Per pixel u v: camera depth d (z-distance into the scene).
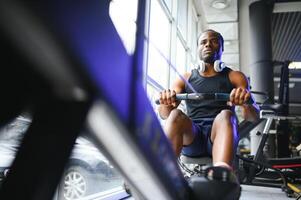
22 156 0.37
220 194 0.75
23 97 0.34
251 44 5.92
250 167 3.40
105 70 0.37
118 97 0.40
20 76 0.31
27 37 0.28
